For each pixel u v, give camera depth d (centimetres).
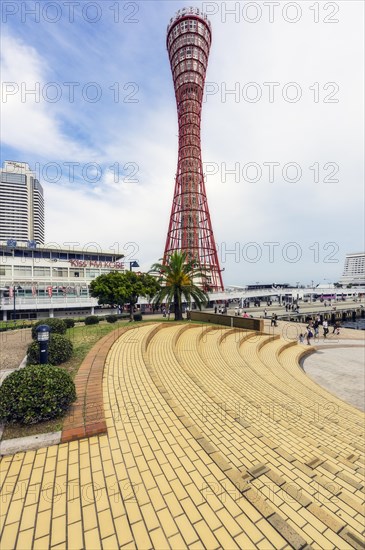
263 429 694
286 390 1194
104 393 755
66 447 501
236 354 1747
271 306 7419
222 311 5150
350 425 879
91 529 337
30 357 979
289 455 525
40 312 4366
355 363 2009
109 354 1164
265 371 1503
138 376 895
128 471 440
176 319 2812
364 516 389
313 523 357
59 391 582
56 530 335
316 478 466
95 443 515
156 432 559
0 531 333
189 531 335
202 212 7681
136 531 334
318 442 682
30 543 319
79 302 4581
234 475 434
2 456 473
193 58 7712
